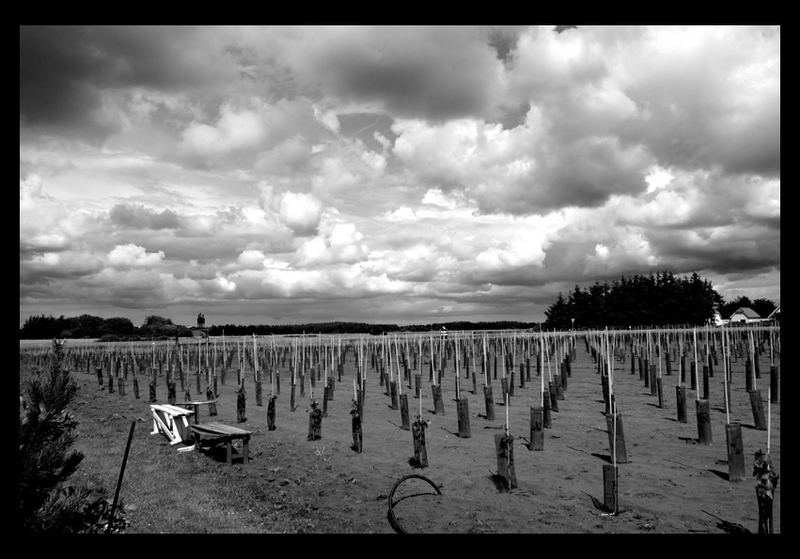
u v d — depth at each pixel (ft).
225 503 45.34
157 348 235.81
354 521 40.96
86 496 28.19
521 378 112.37
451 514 42.06
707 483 47.39
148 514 40.75
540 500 44.73
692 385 101.24
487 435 70.33
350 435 73.67
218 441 60.70
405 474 53.57
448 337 231.09
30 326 350.64
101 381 152.56
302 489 49.62
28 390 26.71
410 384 121.60
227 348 232.53
